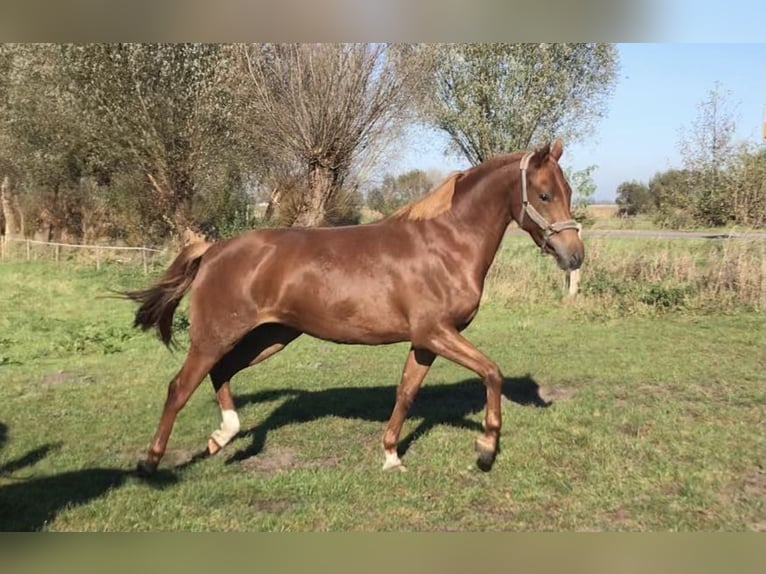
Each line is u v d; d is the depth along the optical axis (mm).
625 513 3859
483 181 4328
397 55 15531
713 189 12844
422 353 4477
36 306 12008
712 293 11273
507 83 15883
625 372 7309
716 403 6059
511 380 7043
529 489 4168
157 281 4531
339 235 4383
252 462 4770
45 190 21359
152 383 6969
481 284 4316
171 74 17094
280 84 15797
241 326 4293
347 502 4023
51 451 4902
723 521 3732
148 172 18609
